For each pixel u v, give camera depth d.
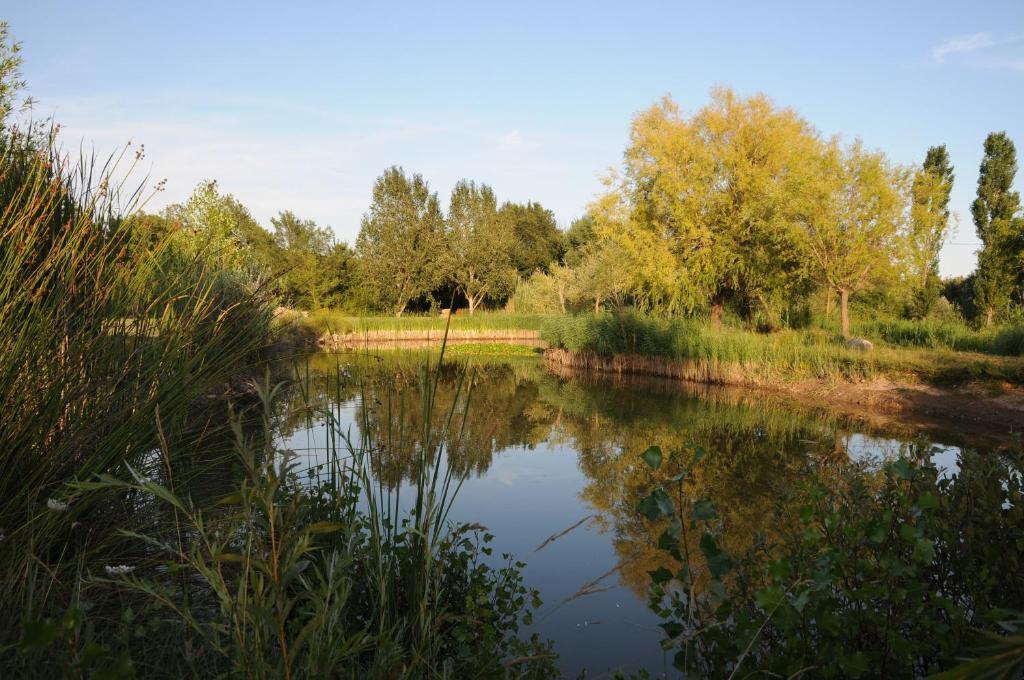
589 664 3.77
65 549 2.47
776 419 12.84
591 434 11.26
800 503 3.43
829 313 27.52
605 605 4.59
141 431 3.13
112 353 3.30
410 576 2.82
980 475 2.74
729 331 21.41
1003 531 2.53
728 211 21.95
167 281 4.04
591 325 23.45
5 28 7.83
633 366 21.80
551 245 59.56
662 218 23.39
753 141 21.89
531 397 15.91
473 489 7.62
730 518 6.23
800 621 1.95
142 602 2.34
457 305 49.69
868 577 2.22
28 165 3.66
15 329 2.83
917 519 2.36
